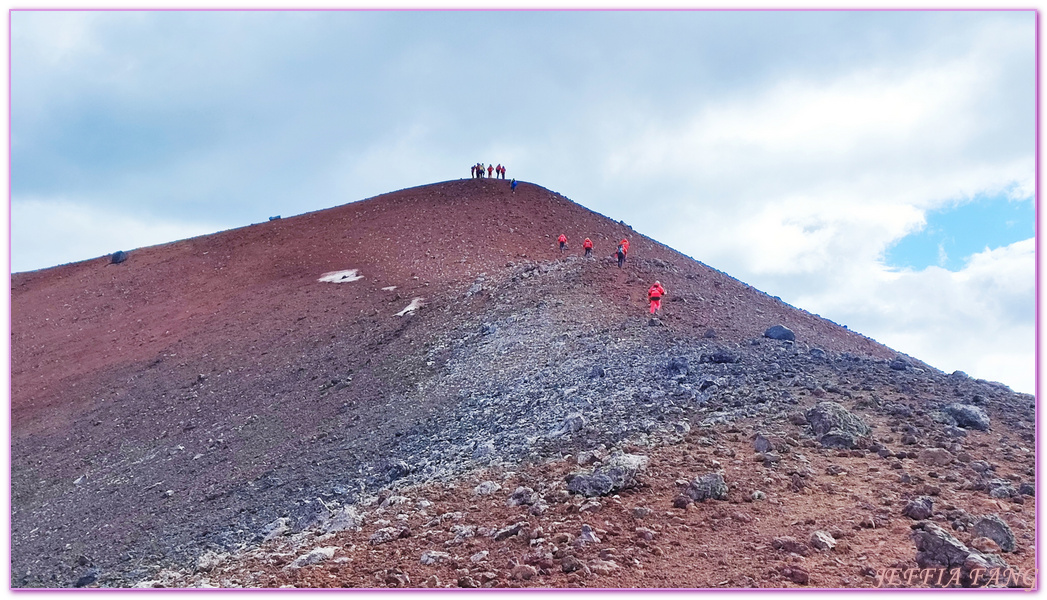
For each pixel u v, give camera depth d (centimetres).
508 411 1705
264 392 2681
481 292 3256
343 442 1828
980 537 841
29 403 3325
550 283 3027
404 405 2038
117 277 5312
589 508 1004
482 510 1087
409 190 6238
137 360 3616
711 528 910
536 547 893
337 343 3116
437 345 2612
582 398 1645
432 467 1409
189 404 2773
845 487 1025
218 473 1862
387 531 1041
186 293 4709
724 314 2662
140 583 1142
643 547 867
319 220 5762
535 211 5459
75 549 1523
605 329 2266
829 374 1645
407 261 4472
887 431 1266
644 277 3106
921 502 922
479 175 6406
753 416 1366
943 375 1762
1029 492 994
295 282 4459
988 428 1296
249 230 5844
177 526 1491
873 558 803
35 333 4466
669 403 1493
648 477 1085
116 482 2058
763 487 1030
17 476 2361
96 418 2912
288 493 1512
